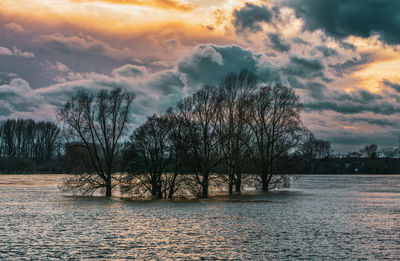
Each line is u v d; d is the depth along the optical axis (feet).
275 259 101.71
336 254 106.42
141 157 247.09
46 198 263.70
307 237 129.08
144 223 158.71
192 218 172.45
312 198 268.82
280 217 174.70
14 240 124.88
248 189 336.29
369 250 110.63
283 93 299.17
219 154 268.82
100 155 272.51
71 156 256.73
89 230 142.82
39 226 151.33
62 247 115.24
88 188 255.70
